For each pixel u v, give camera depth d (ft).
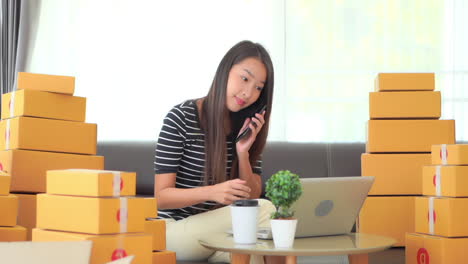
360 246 5.45
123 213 4.98
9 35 11.60
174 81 11.73
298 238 6.14
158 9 11.76
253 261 6.31
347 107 11.65
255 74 7.09
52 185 5.30
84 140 7.67
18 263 4.11
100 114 11.66
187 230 6.94
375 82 9.46
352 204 6.29
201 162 7.27
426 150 8.94
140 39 11.75
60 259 4.19
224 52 11.75
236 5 11.76
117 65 11.72
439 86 11.68
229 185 6.59
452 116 11.64
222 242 5.72
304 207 5.96
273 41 11.73
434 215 6.70
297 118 11.66
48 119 7.44
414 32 11.69
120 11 11.76
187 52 11.76
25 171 7.24
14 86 11.46
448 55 11.69
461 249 6.44
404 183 8.86
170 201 6.89
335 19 11.73
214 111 7.19
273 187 5.39
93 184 4.89
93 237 4.74
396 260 7.40
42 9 11.71
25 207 7.22
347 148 10.23
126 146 10.25
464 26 11.69
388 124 8.96
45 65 11.66
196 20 11.76
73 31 11.71
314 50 11.71
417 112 8.98
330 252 5.20
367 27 11.69
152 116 11.68
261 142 7.52
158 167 7.16
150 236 5.01
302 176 9.99
